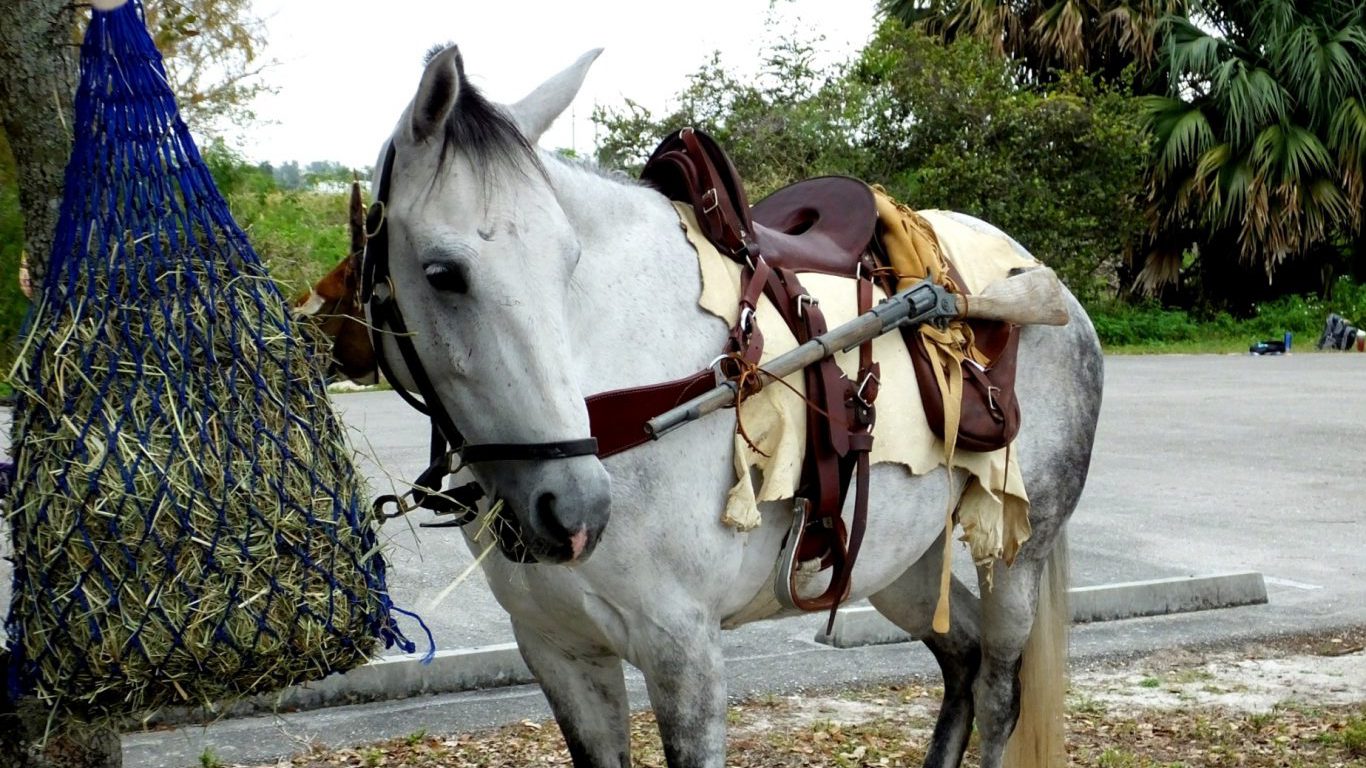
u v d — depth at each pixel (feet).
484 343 7.06
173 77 13.26
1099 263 67.31
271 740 13.52
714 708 8.40
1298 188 63.77
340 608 7.00
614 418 7.89
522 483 7.20
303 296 8.19
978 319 10.36
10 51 8.48
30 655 6.72
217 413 6.72
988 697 11.59
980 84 63.52
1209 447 34.45
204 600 6.59
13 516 6.77
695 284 8.61
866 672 16.39
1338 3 66.28
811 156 64.54
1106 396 45.96
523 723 14.23
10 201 10.46
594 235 8.28
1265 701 15.16
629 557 8.10
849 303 9.41
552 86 8.00
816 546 9.01
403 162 7.28
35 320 6.98
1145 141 64.23
